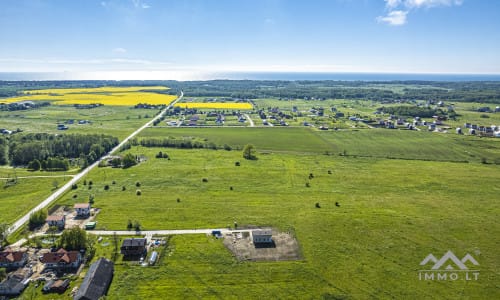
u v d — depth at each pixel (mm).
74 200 91875
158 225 77625
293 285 57406
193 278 59094
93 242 69125
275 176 113750
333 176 114375
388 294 55344
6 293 55000
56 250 67000
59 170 120312
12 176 113062
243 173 116562
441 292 55906
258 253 66875
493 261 64812
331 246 69562
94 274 56781
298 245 69812
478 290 56469
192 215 83062
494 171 121250
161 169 120312
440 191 101188
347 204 90812
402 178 112875
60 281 57531
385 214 84562
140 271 60875
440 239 72625
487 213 85688
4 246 68438
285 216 83062
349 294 55312
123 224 77938
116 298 53781
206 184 105312
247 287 56875
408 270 61781
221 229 76312
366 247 69250
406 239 72500
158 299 53781
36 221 77188
